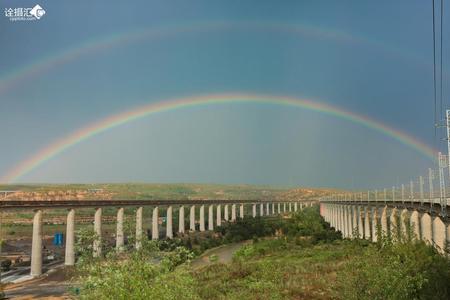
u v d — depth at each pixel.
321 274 56.22
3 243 122.50
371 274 30.30
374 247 36.62
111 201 112.88
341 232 122.31
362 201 92.50
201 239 135.00
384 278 29.45
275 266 66.12
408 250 39.38
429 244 45.47
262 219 167.38
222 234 143.50
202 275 64.44
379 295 29.34
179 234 146.88
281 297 46.03
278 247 95.94
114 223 166.00
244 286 54.16
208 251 113.50
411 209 58.91
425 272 33.25
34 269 79.81
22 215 197.12
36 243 81.00
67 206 91.44
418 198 54.94
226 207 187.62
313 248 90.56
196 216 196.00
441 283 34.28
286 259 77.44
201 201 164.88
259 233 134.38
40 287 68.19
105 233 119.12
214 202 175.25
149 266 19.95
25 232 151.75
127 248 21.20
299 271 60.34
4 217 190.00
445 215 43.09
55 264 92.38
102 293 18.62
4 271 85.12
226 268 68.94
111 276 19.08
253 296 47.81
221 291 51.84
